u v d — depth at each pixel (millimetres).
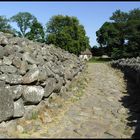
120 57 89375
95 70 32969
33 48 13383
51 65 13727
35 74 10258
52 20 83125
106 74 27266
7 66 9758
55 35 73500
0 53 9930
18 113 9188
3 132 8305
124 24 93250
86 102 13031
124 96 14828
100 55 100625
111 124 9758
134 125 9562
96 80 21625
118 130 9117
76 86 16766
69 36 73750
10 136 8117
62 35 73438
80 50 76625
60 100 12570
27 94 9789
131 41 88188
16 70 9859
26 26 64500
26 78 9969
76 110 11492
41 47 15406
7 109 8695
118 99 14078
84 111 11391
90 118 10430
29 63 10898
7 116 8672
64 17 82250
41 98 10391
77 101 13141
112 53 91000
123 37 92562
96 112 11297
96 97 14359
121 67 31969
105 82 20484
